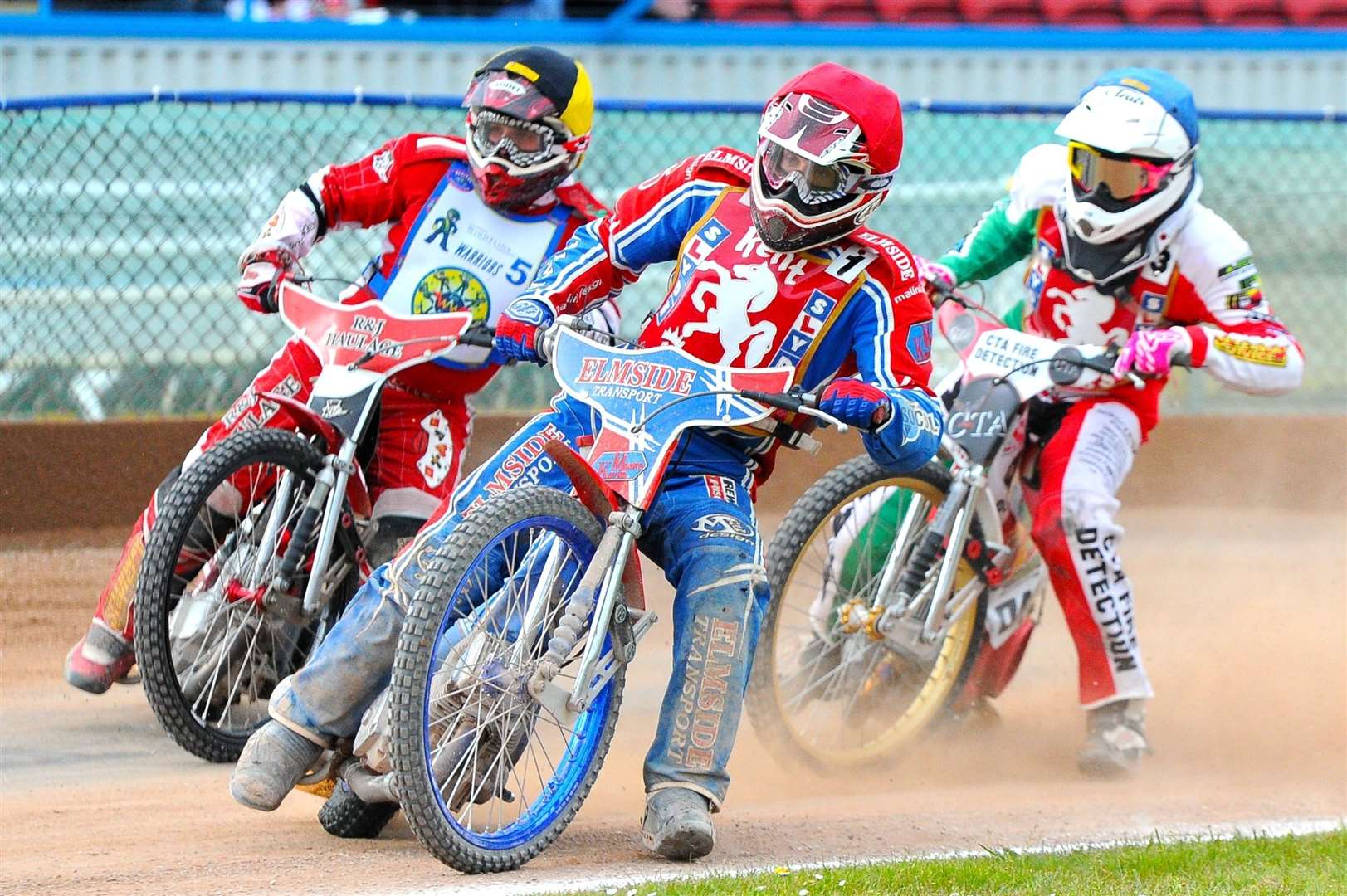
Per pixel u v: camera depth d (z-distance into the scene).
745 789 14.98
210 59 33.59
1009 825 13.79
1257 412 29.30
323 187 15.63
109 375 24.77
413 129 27.42
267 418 15.58
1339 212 31.00
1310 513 29.17
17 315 24.03
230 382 25.47
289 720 11.91
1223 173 30.97
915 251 30.31
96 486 23.44
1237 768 16.45
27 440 23.05
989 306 29.72
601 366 12.23
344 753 12.28
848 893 10.81
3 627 19.86
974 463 15.44
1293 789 15.64
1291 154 31.05
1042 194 16.42
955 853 12.58
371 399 14.45
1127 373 15.38
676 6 36.06
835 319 12.42
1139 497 28.81
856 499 15.46
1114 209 15.63
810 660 15.63
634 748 16.39
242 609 14.48
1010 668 16.56
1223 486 28.91
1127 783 15.81
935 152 31.36
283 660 14.96
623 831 13.29
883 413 11.62
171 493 13.80
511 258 15.66
